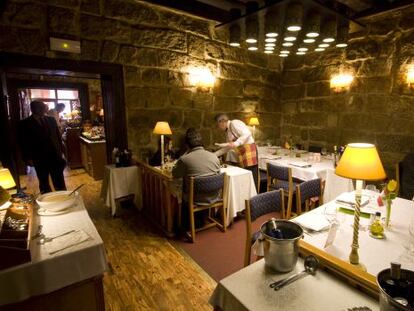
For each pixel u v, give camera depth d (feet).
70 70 9.45
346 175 3.72
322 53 14.10
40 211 5.35
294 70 15.65
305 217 5.14
